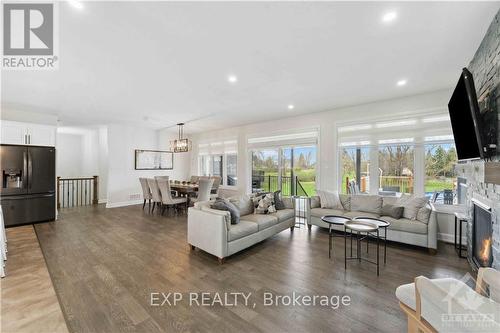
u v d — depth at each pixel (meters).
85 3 1.72
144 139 7.46
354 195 4.36
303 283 2.41
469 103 2.07
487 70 2.18
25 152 4.65
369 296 2.17
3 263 2.76
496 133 2.02
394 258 3.06
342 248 3.46
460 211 3.59
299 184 5.74
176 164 8.35
